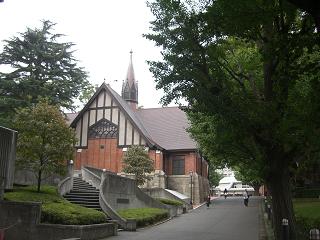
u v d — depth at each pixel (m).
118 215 22.03
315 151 13.38
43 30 38.41
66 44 39.19
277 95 12.96
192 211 36.12
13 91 34.00
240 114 12.92
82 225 16.77
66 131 22.08
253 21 10.56
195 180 47.75
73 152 22.44
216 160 24.61
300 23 12.02
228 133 13.99
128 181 28.86
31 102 33.91
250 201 46.88
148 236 19.25
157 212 27.22
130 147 43.53
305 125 10.88
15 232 15.86
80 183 28.06
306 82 13.76
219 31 12.66
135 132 47.72
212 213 33.44
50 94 35.34
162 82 14.57
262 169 14.11
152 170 41.03
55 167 21.70
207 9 12.66
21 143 20.94
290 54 10.72
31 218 15.99
